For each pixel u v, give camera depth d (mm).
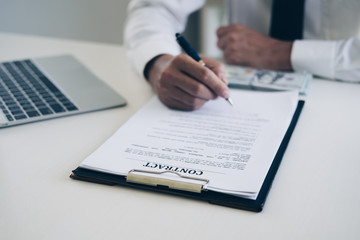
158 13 1036
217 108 702
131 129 625
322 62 847
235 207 447
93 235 414
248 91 773
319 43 874
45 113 698
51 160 561
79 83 833
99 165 519
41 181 511
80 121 682
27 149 593
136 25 992
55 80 849
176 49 919
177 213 443
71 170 534
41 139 622
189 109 695
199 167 509
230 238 404
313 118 670
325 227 415
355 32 997
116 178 500
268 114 663
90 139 618
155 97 769
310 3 998
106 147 566
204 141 581
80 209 455
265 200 459
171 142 581
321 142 588
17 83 834
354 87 811
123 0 1879
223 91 680
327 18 1004
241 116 663
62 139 621
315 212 438
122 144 576
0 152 586
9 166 548
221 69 734
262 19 1123
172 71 691
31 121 676
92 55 1055
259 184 467
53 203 467
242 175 487
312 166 526
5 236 415
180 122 651
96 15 1938
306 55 864
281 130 604
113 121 681
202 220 431
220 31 1038
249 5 1121
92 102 742
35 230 423
